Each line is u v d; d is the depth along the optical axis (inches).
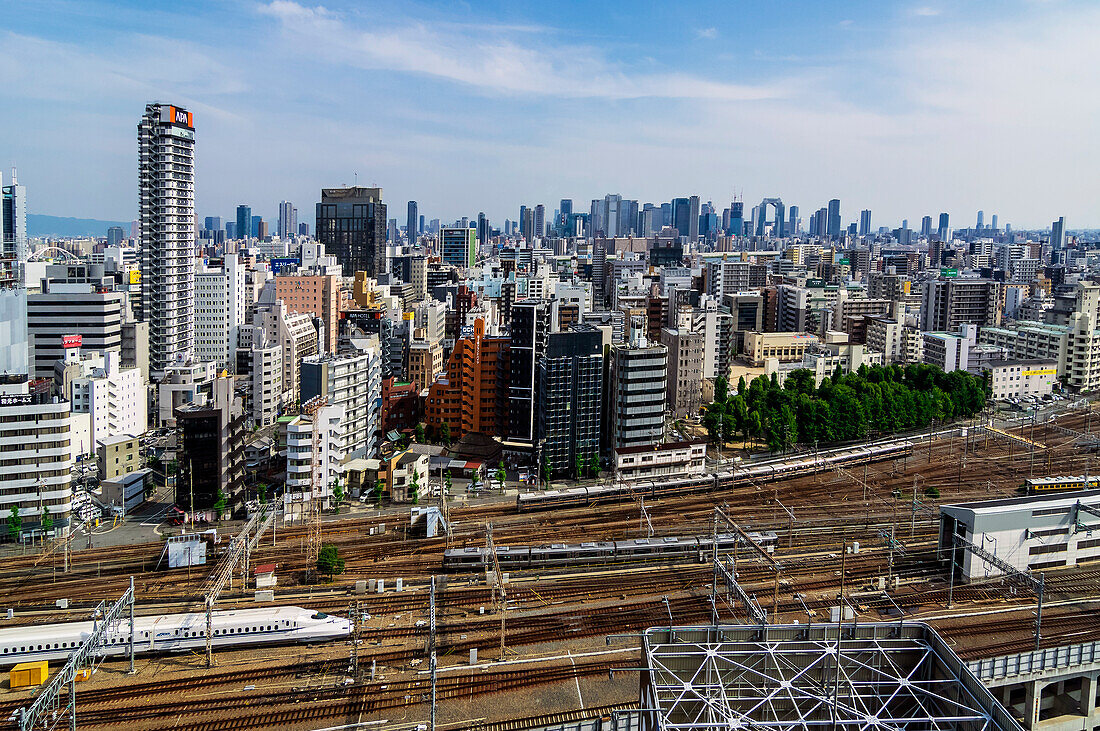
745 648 4522.6
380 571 7145.7
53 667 5541.3
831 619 6176.2
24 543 7726.4
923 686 4379.9
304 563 7313.0
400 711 5022.1
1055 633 6018.7
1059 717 5447.8
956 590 6747.1
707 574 7076.8
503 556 7150.6
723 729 4042.8
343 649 5767.7
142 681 5349.4
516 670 5467.5
